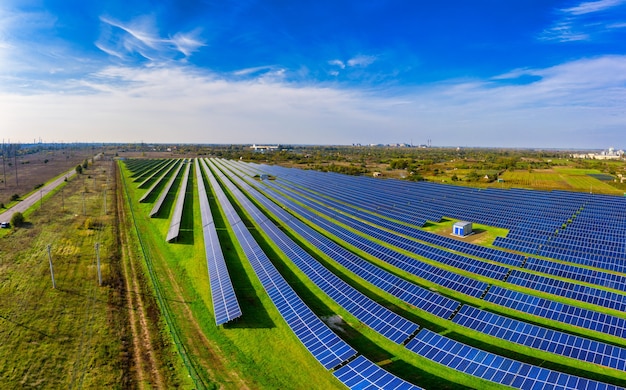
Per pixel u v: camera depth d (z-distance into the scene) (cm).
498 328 3481
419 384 2930
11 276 4903
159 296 4403
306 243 6569
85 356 3281
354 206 10081
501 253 5688
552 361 3206
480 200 10312
